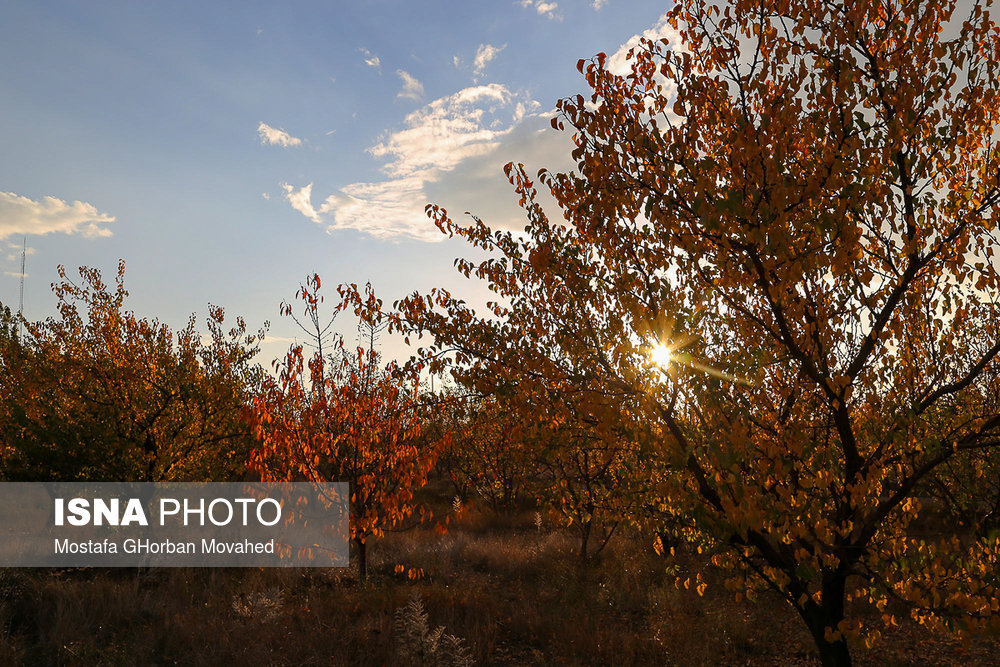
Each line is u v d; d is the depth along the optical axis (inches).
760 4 167.3
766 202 158.2
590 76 177.8
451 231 213.6
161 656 296.8
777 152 158.1
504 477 757.3
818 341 177.0
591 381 190.1
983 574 168.9
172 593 394.6
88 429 518.9
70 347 564.1
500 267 208.4
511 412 209.8
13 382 595.8
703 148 182.7
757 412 192.1
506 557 542.6
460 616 369.1
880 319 178.5
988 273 170.2
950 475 257.8
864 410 192.5
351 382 444.1
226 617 347.3
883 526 200.2
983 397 224.1
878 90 180.2
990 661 313.0
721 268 171.3
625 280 183.2
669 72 172.9
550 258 197.0
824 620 198.8
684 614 363.9
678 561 502.0
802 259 160.9
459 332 201.9
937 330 186.2
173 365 583.8
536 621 364.2
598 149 176.6
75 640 305.3
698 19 178.2
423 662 273.1
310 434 426.9
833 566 173.8
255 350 629.0
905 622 370.3
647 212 164.7
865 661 317.7
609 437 177.9
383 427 429.4
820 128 163.9
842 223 152.3
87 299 568.7
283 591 392.5
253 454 414.9
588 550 562.3
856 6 170.9
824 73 174.2
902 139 169.6
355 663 289.4
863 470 185.5
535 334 201.0
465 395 223.6
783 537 177.3
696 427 188.9
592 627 353.7
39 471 511.8
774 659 315.9
